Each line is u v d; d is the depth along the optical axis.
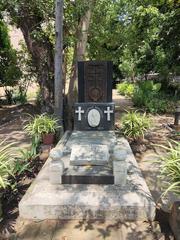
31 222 3.20
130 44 11.38
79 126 6.24
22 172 4.22
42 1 6.58
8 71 11.28
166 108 11.10
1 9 6.86
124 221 3.18
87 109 6.19
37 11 6.94
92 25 8.36
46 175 3.99
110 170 3.85
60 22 6.15
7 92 13.27
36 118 5.99
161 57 13.41
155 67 14.36
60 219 3.24
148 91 13.24
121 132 6.33
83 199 3.30
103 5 8.02
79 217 3.23
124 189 3.53
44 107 7.87
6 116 9.96
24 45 10.16
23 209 3.23
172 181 3.01
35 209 3.23
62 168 3.74
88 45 9.66
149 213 3.18
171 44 12.41
